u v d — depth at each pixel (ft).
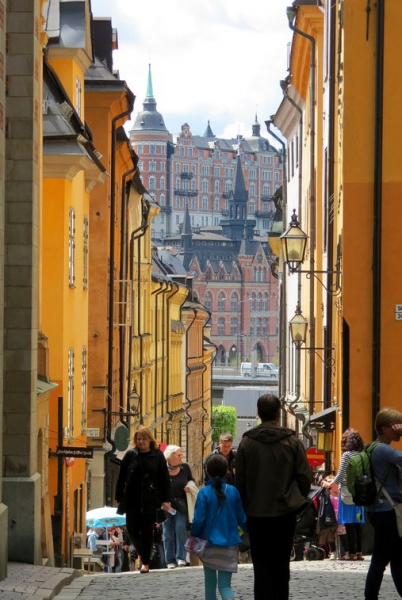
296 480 46.44
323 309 133.08
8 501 73.31
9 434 73.77
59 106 115.75
